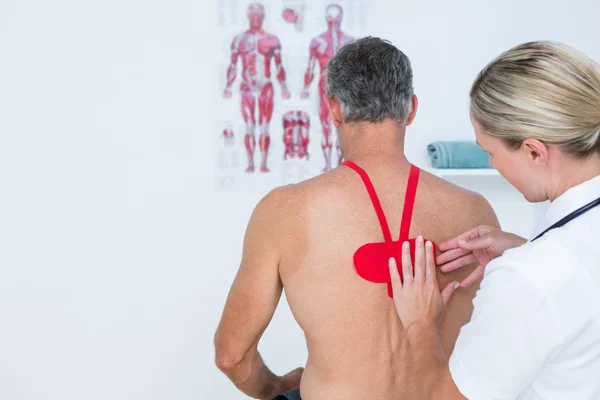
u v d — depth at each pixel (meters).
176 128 2.38
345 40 2.41
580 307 0.80
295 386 1.41
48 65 2.31
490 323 0.82
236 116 2.40
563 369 0.83
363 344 1.06
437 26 2.46
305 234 1.06
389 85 1.07
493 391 0.82
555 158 0.85
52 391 2.44
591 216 0.84
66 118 2.34
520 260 0.82
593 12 2.55
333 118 1.14
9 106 2.31
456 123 2.51
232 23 2.36
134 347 2.46
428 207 1.09
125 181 2.38
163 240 2.43
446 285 1.09
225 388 2.52
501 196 2.57
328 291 1.06
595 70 0.82
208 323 2.48
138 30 2.33
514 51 0.87
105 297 2.43
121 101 2.35
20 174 2.34
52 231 2.38
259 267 1.10
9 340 2.40
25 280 2.38
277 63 2.39
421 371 0.96
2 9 2.27
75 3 2.30
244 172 2.42
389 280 1.05
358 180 1.07
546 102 0.81
